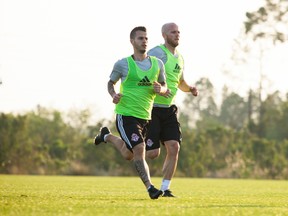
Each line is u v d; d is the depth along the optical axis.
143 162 12.78
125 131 12.95
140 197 13.23
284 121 70.31
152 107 14.26
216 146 48.47
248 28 71.94
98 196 13.33
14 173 45.50
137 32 13.07
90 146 46.25
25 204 10.33
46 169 45.97
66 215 8.74
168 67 14.59
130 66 13.04
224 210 9.93
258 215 9.31
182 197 13.78
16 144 45.38
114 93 13.12
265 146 48.62
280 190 20.12
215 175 47.41
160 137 14.43
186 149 47.16
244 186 24.25
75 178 33.25
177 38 14.70
